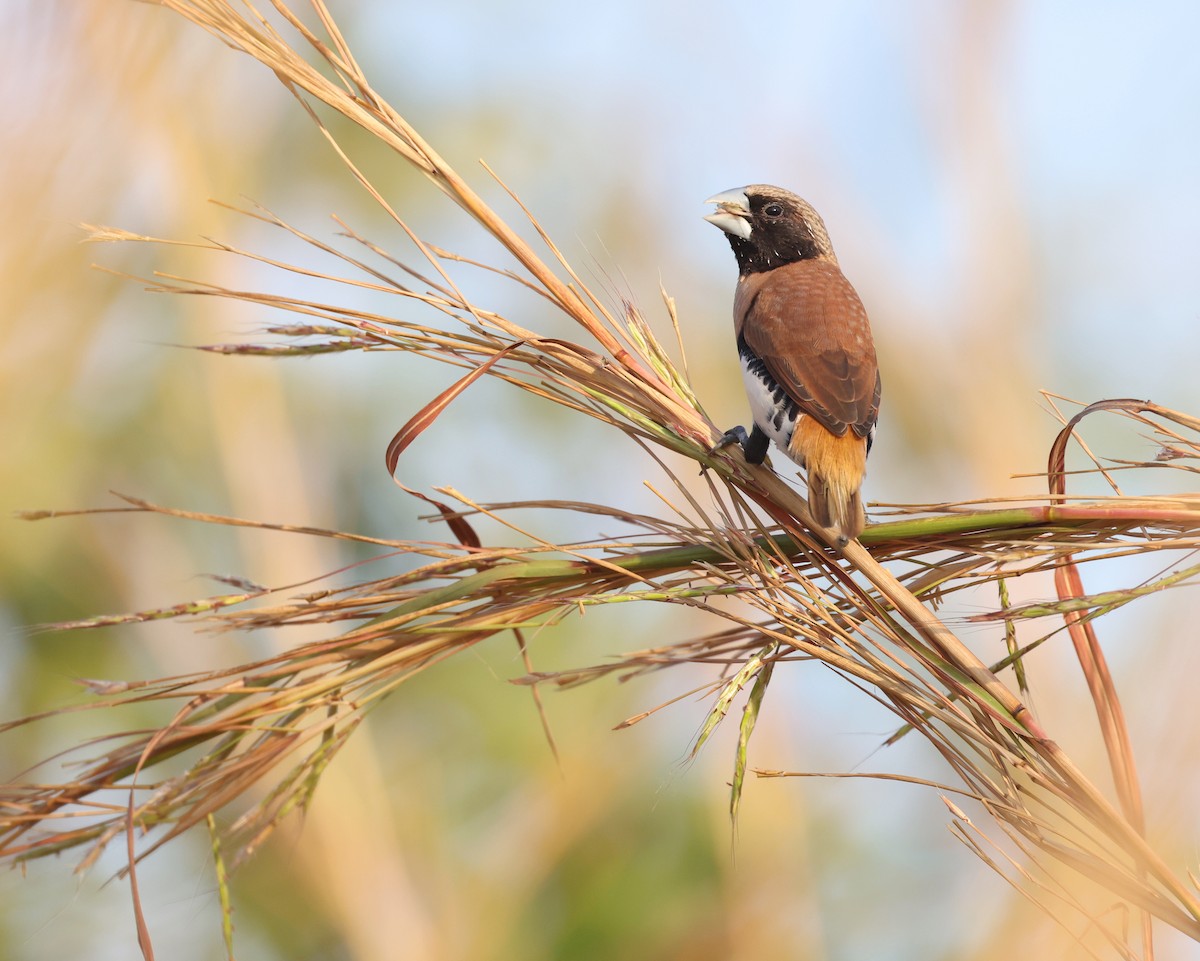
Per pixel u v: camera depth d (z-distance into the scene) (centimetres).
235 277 1216
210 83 1023
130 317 1222
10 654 1312
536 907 1198
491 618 543
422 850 1243
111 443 1298
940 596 543
